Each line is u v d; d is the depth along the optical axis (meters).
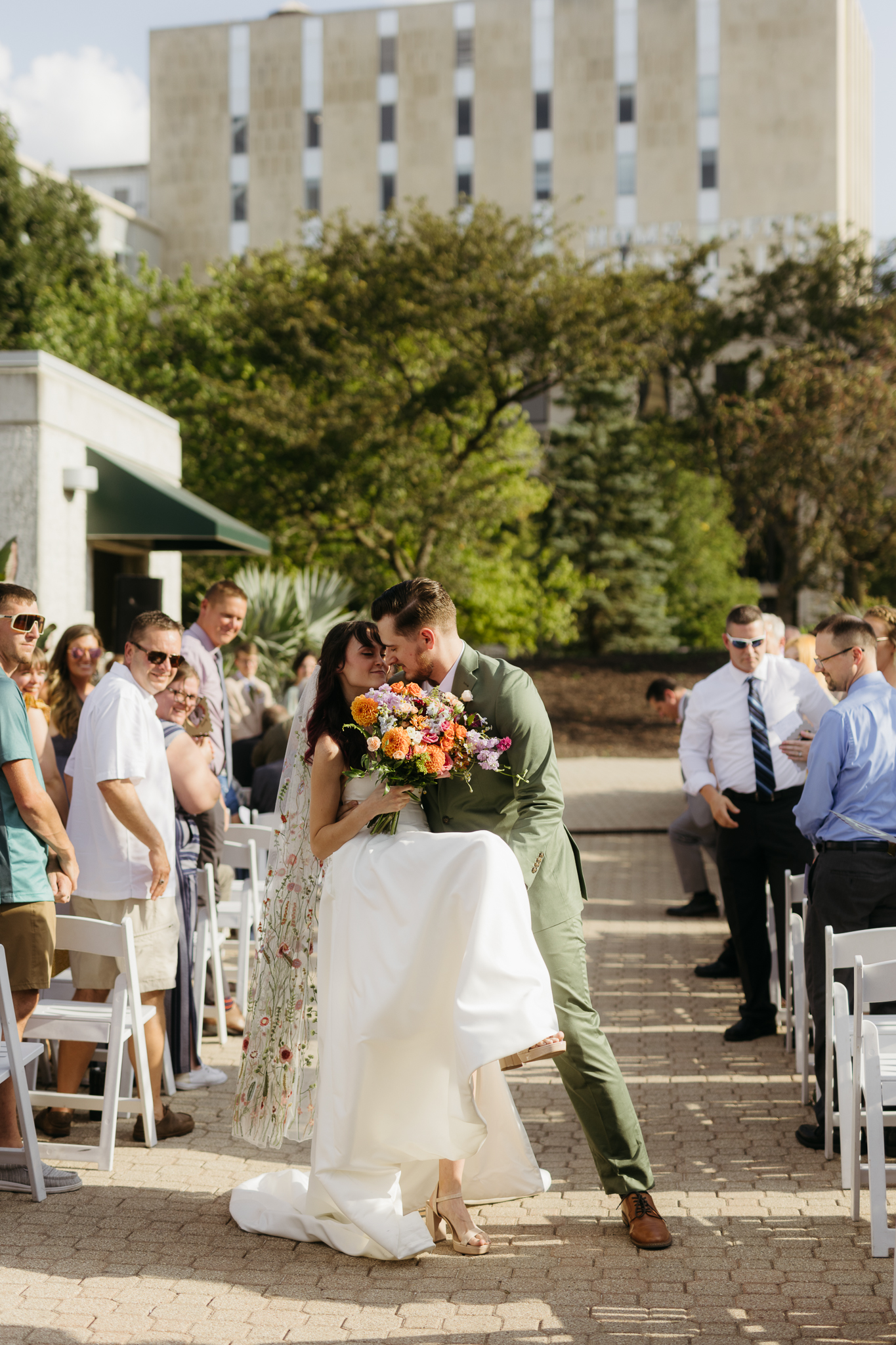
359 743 3.66
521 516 29.31
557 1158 4.41
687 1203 3.94
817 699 5.85
